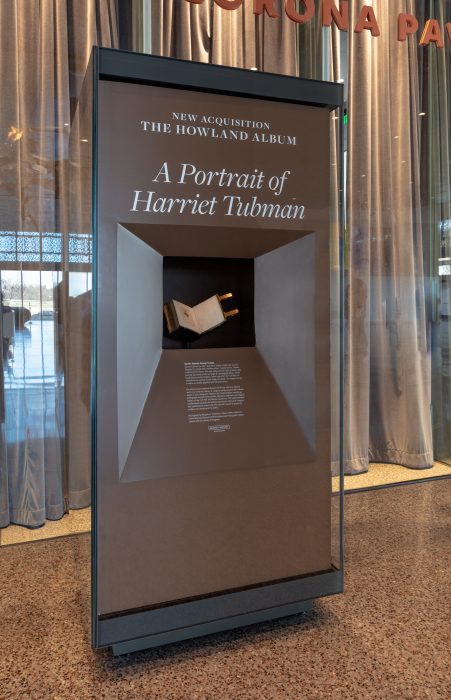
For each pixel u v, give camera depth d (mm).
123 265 1525
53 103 2607
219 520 1686
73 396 2014
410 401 3580
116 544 1565
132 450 1566
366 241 3441
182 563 1649
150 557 1607
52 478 2732
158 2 2783
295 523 1794
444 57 3580
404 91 3449
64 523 2727
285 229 1708
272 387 1740
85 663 1628
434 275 3703
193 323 1710
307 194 1730
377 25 3273
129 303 1549
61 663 1629
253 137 1638
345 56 3268
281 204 1693
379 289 3547
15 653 1683
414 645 1700
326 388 1809
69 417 2113
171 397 1627
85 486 1851
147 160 1518
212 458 1661
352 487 3291
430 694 1478
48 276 2682
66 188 2635
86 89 1619
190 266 1803
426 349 3637
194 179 1576
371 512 2898
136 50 2795
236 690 1500
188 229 1584
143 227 1533
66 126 2637
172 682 1537
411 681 1531
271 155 1667
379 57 3398
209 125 1581
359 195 3414
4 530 2658
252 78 1616
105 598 1566
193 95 1556
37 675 1574
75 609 1947
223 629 1761
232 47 2963
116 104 1475
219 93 1585
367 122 3346
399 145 3500
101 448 1524
